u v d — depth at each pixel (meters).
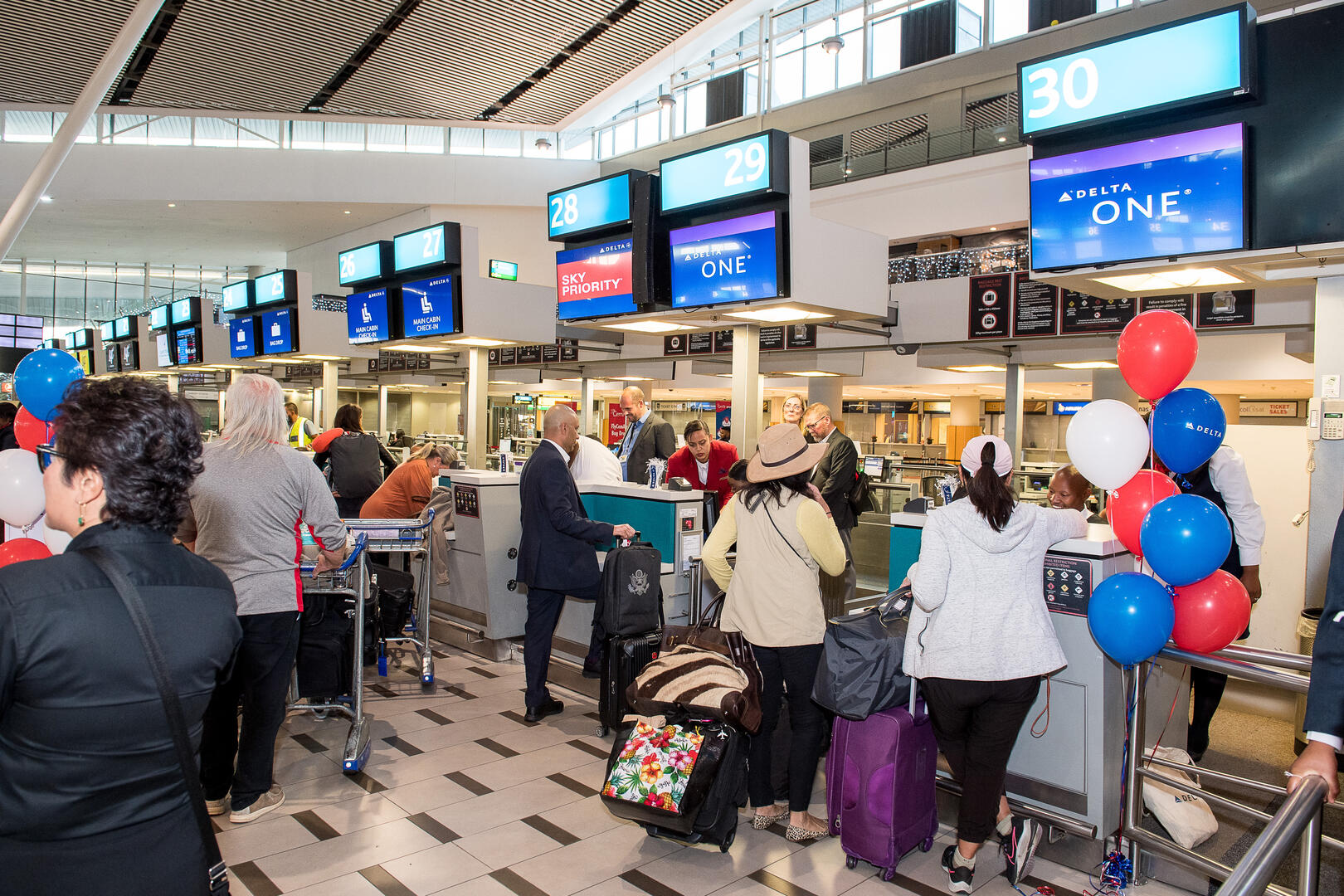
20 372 2.61
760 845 3.03
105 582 1.16
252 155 18.06
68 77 11.33
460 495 5.49
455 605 5.68
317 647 3.88
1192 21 3.47
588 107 13.04
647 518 4.74
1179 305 6.76
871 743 2.81
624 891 2.68
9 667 1.06
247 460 2.96
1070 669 2.91
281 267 25.22
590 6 9.56
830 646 2.89
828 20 16.09
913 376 11.77
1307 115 3.34
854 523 5.42
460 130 19.41
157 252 24.09
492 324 7.14
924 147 13.96
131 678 1.15
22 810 1.11
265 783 3.14
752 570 3.04
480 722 4.25
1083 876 2.86
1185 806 2.91
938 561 2.59
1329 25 3.29
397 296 7.61
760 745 3.12
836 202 14.94
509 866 2.83
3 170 17.45
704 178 5.03
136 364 16.44
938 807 3.30
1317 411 3.91
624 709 3.91
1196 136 3.52
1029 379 11.30
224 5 9.32
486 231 18.91
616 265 5.78
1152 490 2.73
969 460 2.82
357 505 6.50
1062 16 13.42
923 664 2.64
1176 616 2.62
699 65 18.12
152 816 1.19
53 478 1.25
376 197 18.30
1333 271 3.82
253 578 2.96
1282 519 5.18
